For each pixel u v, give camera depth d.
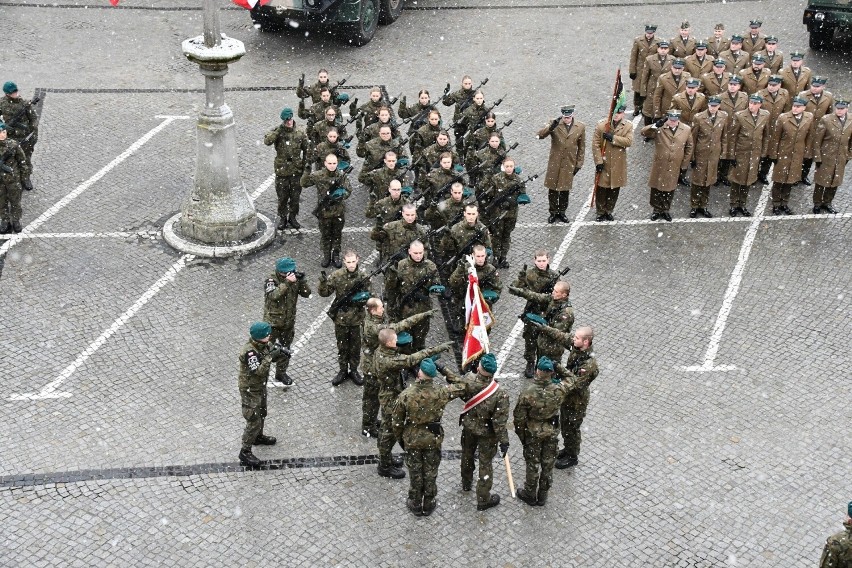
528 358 13.15
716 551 10.60
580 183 18.72
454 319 14.62
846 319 14.63
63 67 22.27
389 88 22.03
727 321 14.54
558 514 11.05
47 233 16.11
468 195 15.24
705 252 16.45
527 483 11.03
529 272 13.06
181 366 13.16
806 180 19.00
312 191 18.27
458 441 12.16
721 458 11.91
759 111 17.17
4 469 11.27
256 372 11.02
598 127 16.84
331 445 11.98
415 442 10.49
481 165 16.45
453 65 23.44
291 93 21.66
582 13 27.14
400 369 10.98
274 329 12.66
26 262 15.28
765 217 17.66
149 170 18.27
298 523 10.80
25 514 10.70
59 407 12.29
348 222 17.17
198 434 12.01
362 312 12.62
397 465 11.67
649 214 17.70
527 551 10.55
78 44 23.56
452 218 15.01
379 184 16.12
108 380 12.83
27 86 21.20
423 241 14.23
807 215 17.73
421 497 10.92
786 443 12.16
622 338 14.09
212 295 14.79
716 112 17.03
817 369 13.52
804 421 12.55
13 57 22.59
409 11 26.94
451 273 14.16
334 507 11.05
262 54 23.64
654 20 26.67
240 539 10.55
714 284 15.50
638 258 16.23
